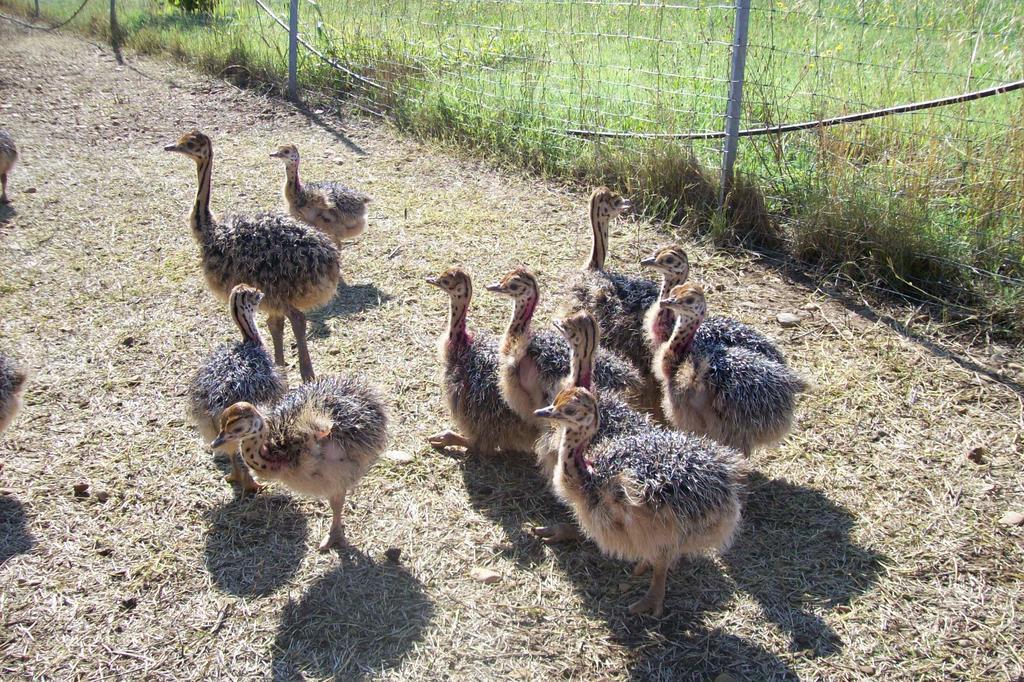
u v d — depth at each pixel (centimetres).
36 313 256
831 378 224
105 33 630
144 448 201
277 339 232
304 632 155
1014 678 145
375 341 246
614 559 172
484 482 194
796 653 150
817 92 313
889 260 263
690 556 166
